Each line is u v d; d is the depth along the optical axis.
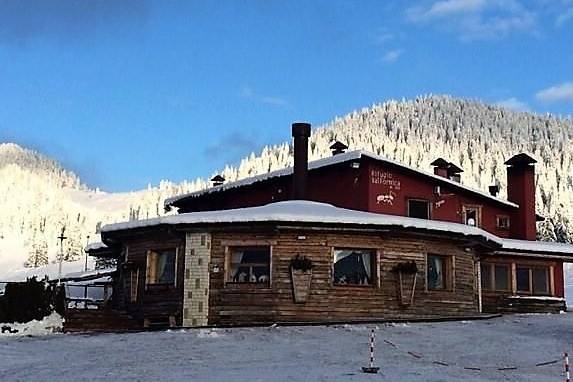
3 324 21.78
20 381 13.05
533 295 31.77
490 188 38.34
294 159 27.31
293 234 23.12
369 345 17.84
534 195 35.28
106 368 14.38
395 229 23.33
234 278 23.23
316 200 29.84
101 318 23.61
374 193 28.56
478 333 20.48
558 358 16.44
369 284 23.38
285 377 13.05
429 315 24.03
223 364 14.94
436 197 30.70
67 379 13.15
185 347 17.47
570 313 30.42
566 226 108.25
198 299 23.09
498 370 14.65
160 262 24.72
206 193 33.94
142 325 24.16
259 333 19.94
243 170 174.62
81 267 90.88
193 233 23.59
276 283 22.77
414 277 23.72
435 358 16.19
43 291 23.02
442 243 24.88
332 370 13.94
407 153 187.00
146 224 24.17
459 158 187.62
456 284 25.12
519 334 20.50
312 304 22.72
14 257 193.75
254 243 23.14
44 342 18.62
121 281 26.28
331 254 23.16
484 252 27.92
